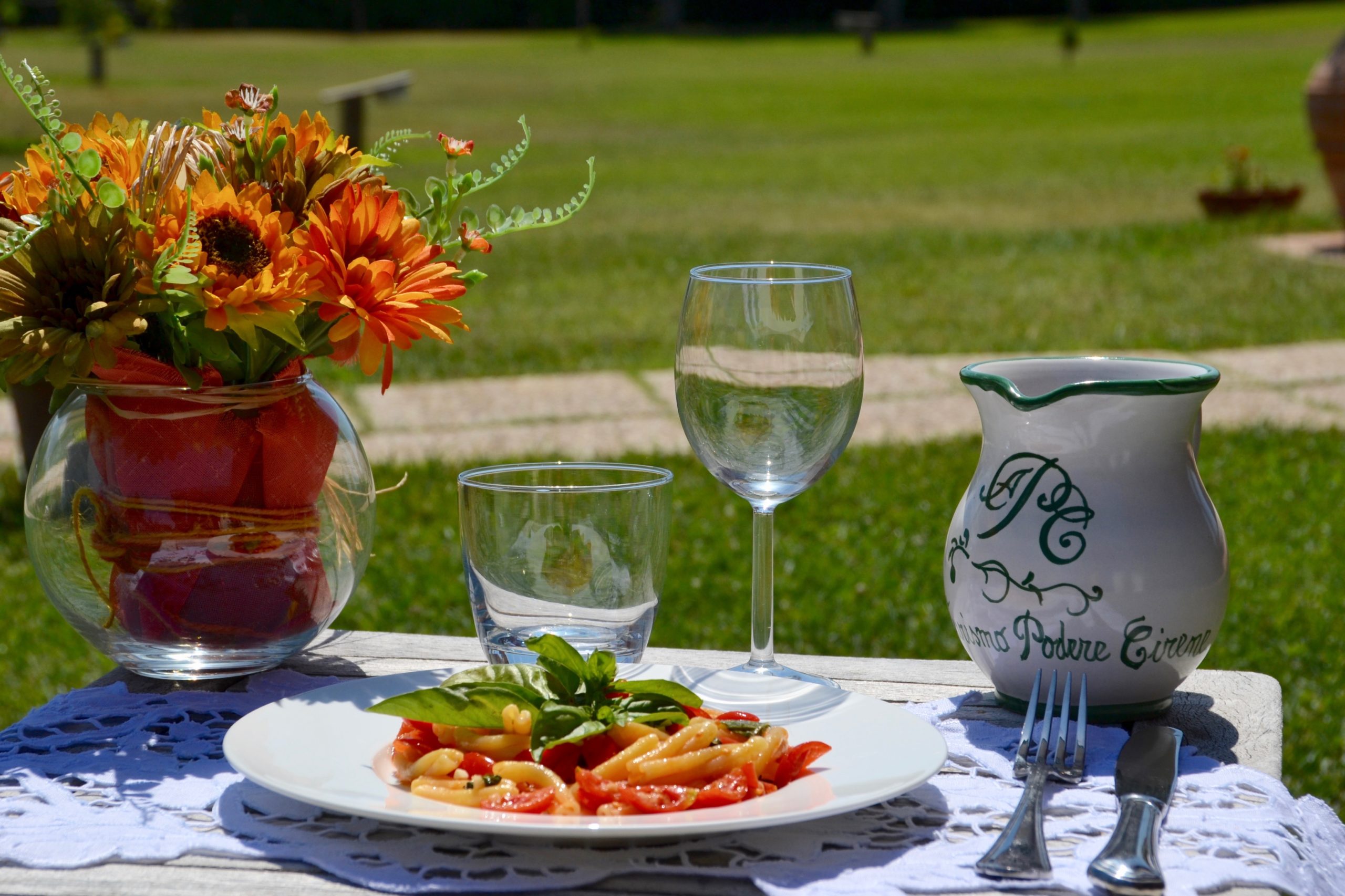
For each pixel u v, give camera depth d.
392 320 0.87
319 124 0.98
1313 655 2.61
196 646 0.96
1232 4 38.72
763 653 1.00
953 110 17.27
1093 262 7.07
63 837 0.75
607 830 0.68
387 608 2.82
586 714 0.77
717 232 8.46
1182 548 0.89
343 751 0.83
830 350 0.90
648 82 21.70
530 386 4.78
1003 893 0.69
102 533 0.92
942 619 2.79
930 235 8.09
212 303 0.84
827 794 0.76
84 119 14.59
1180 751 0.87
